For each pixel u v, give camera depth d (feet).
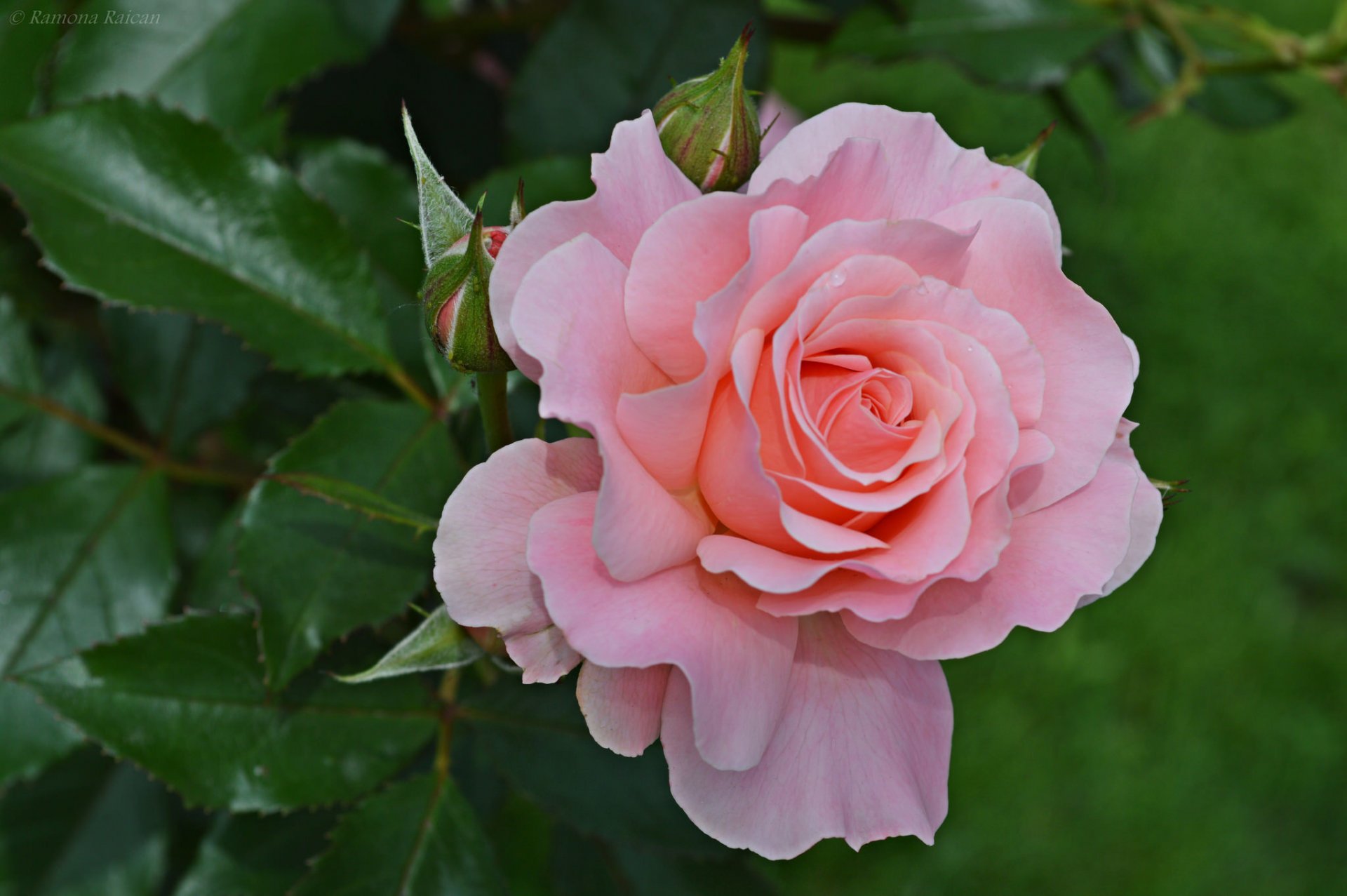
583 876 1.53
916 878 2.62
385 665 1.27
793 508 1.24
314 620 1.38
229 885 1.49
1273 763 2.90
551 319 1.21
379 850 1.41
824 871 2.60
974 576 1.22
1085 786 2.78
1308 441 3.34
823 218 1.25
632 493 1.21
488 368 1.28
